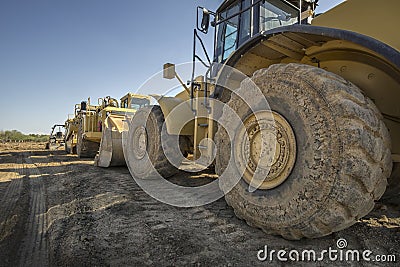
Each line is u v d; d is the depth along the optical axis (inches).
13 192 162.1
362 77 91.2
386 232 87.8
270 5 148.6
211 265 69.7
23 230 98.0
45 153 545.6
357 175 66.6
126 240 85.6
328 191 69.2
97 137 370.0
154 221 103.0
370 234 86.2
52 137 764.0
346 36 76.1
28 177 220.8
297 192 76.2
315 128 74.8
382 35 90.7
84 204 129.6
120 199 135.0
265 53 110.2
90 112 403.9
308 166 74.5
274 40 97.0
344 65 95.4
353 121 69.3
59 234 92.8
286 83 85.0
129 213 113.5
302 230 74.6
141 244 82.5
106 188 161.9
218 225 97.1
